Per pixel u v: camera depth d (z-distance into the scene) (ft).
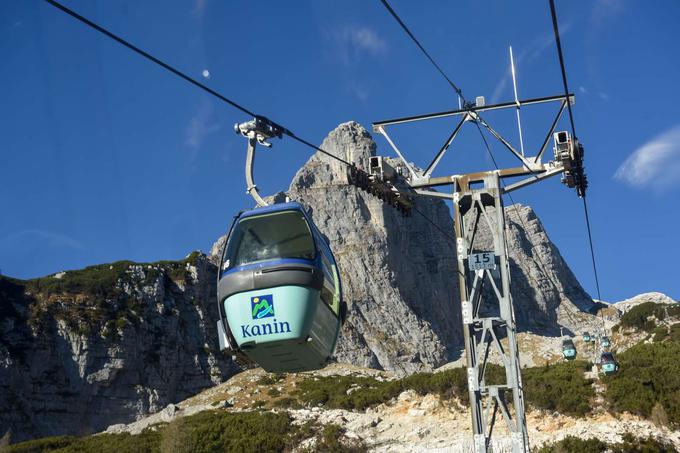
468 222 86.02
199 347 372.99
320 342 62.03
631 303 636.07
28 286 352.08
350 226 520.42
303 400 272.10
